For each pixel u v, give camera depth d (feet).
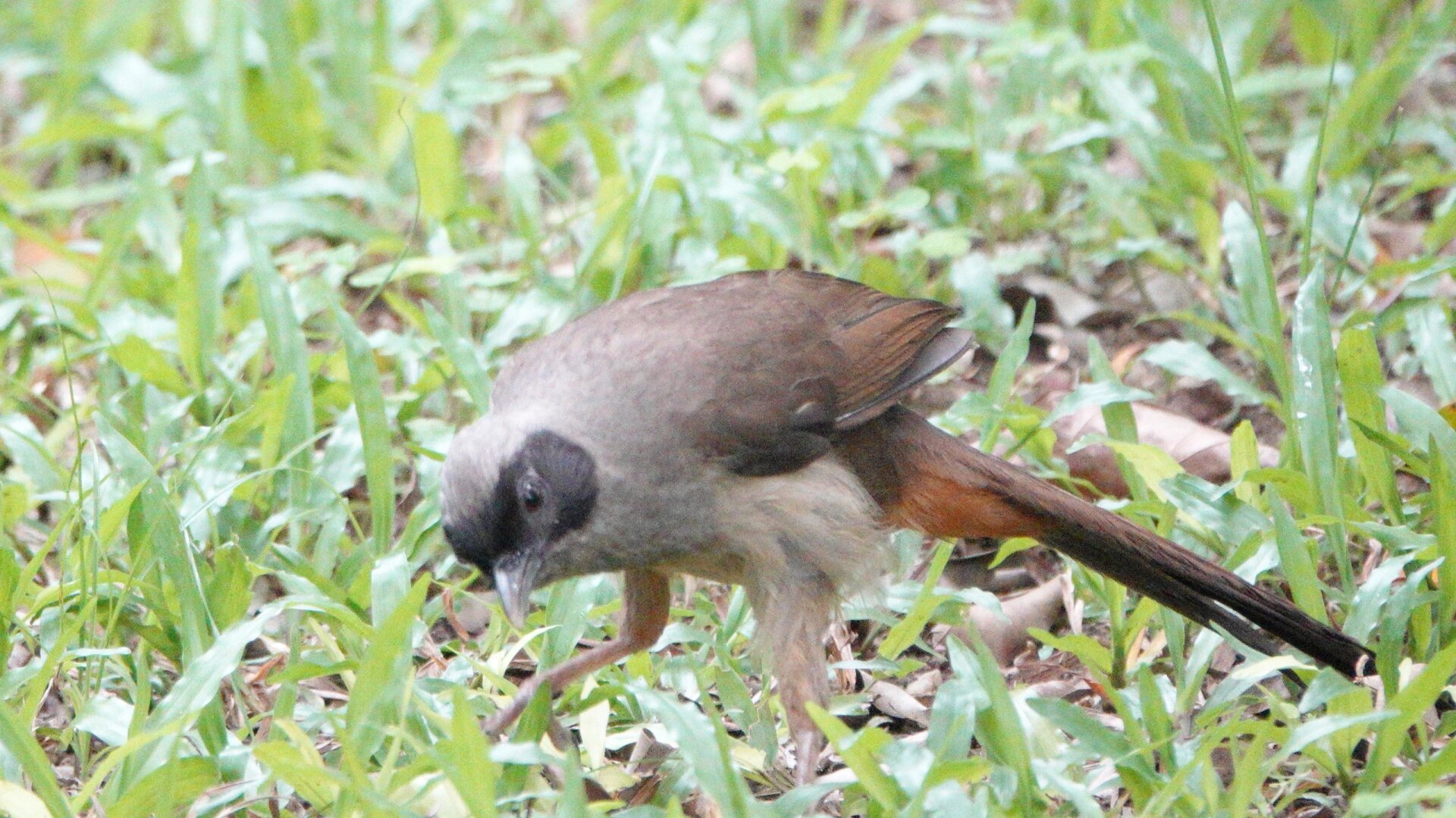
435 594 36.17
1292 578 30.01
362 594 33.06
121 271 45.75
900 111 51.70
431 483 36.70
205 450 36.01
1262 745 25.14
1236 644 30.76
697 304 31.99
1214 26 36.04
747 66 57.47
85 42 56.03
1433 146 48.08
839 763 30.58
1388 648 28.81
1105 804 28.86
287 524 35.86
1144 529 30.63
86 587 31.40
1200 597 30.60
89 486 36.35
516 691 30.48
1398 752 26.91
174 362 42.37
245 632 28.50
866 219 43.39
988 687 25.73
